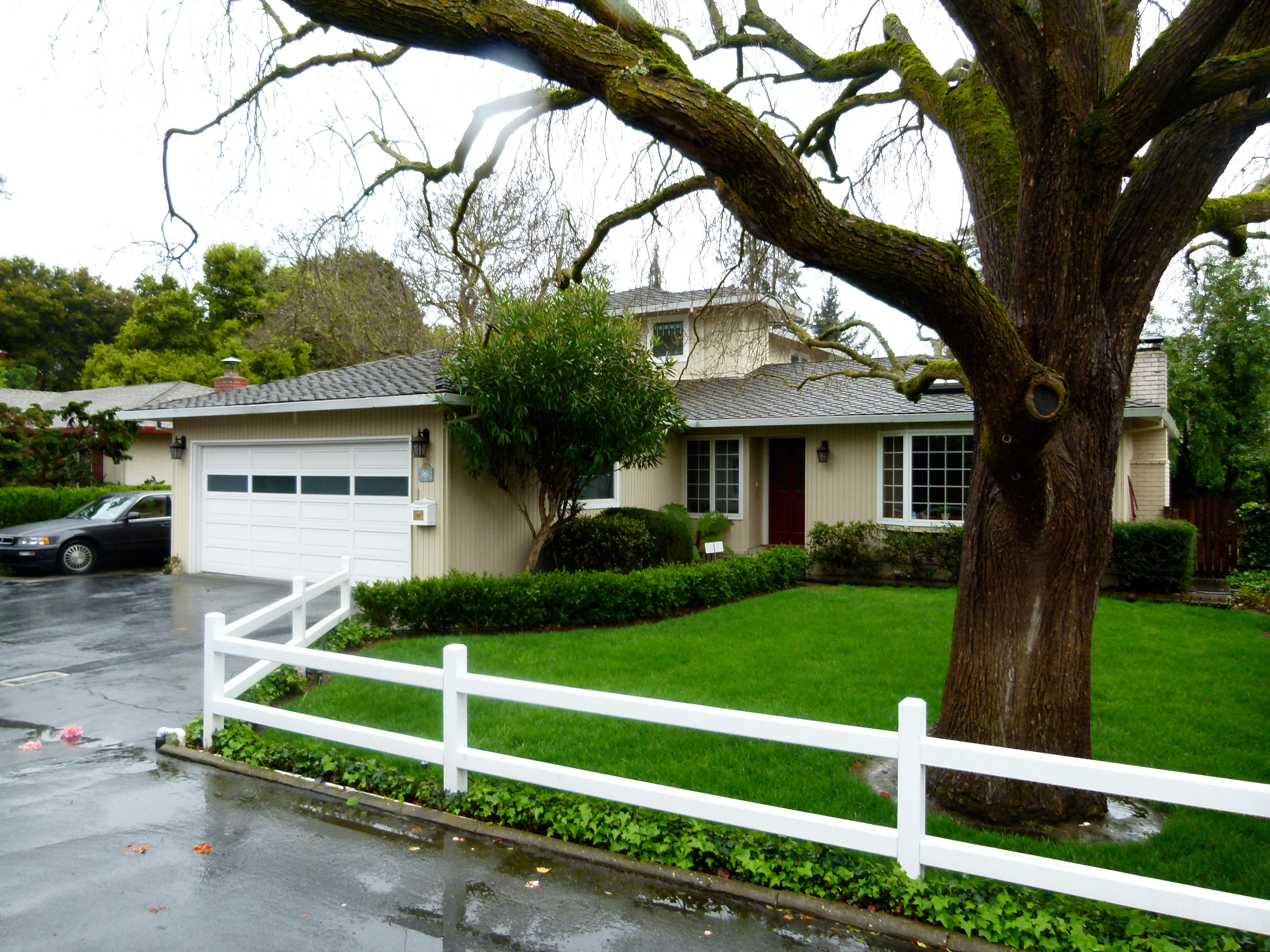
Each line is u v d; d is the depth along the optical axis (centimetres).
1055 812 454
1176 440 2014
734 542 1628
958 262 356
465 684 472
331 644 829
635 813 440
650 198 693
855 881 375
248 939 341
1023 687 455
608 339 1069
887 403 1461
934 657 818
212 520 1439
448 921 358
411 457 1177
